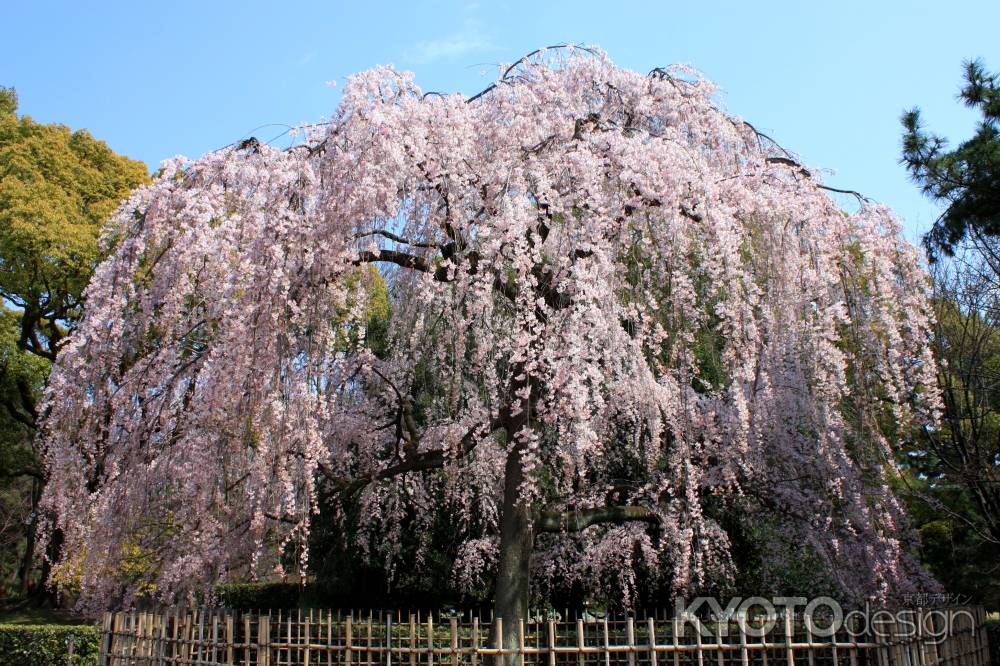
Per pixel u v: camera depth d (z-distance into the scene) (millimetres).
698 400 7602
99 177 14812
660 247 6586
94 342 6348
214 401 6105
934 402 6590
